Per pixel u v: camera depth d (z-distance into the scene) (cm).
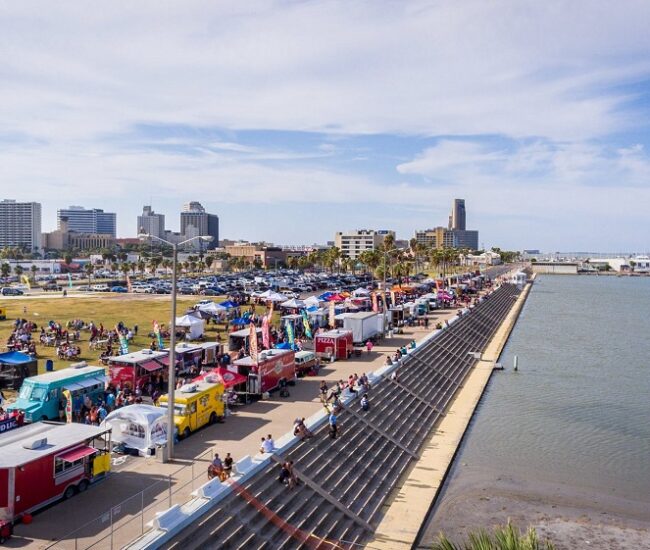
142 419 3491
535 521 3628
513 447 5003
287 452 3578
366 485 3778
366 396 5019
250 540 2722
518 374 8125
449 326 9719
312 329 8156
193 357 5741
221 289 13688
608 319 14762
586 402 6556
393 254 18012
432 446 4894
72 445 2873
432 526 3516
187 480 3098
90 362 5950
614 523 3628
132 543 2356
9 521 2516
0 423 3475
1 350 6366
